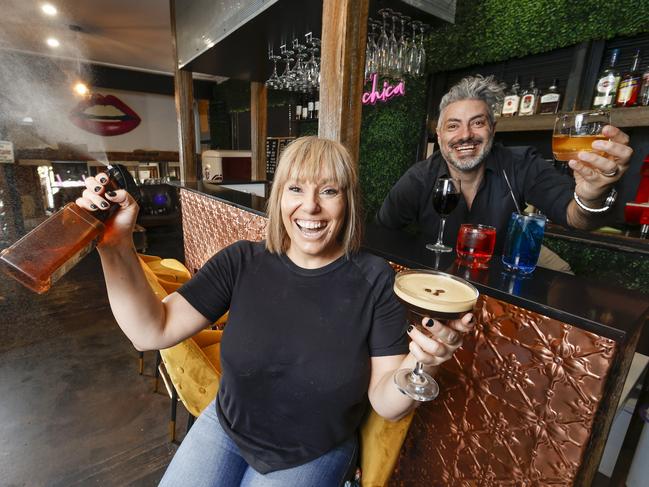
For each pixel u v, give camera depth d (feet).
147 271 4.13
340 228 3.07
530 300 2.65
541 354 2.63
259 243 3.39
